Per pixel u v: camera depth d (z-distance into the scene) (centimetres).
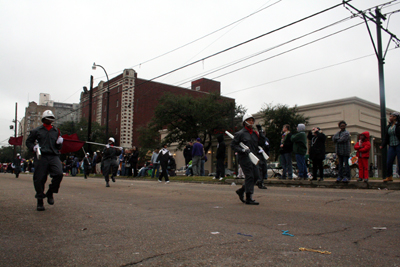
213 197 814
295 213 552
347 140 955
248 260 299
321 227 439
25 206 645
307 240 370
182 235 399
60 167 599
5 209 607
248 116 663
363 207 600
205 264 290
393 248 336
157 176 1795
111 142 1233
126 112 5028
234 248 338
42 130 595
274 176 1472
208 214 552
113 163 1225
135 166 1934
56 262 300
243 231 419
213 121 3497
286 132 1158
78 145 1844
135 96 5144
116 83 5309
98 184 1361
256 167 667
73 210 598
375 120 2803
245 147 650
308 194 825
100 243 365
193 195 870
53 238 389
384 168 1064
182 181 1498
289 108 2942
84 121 5394
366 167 931
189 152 1903
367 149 926
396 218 498
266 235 395
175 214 554
